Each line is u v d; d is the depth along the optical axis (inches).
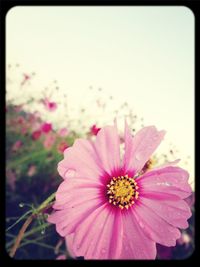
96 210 5.7
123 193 5.8
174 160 5.9
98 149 5.8
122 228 5.7
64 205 5.7
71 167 5.7
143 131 5.9
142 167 5.8
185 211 5.7
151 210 5.8
